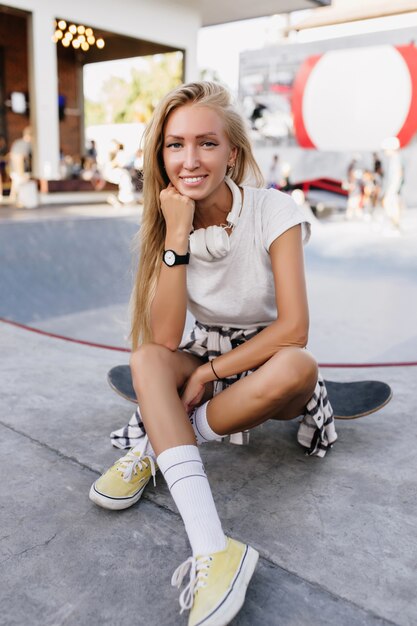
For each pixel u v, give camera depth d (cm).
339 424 190
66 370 242
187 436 118
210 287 143
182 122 124
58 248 623
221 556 105
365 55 1043
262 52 1155
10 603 110
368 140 1062
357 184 1030
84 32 1194
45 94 1073
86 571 119
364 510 140
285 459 166
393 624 105
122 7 1161
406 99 1024
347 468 161
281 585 115
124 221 845
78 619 106
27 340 289
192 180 128
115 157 1204
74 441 176
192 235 136
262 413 129
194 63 1354
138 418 166
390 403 207
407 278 526
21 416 194
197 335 158
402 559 123
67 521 136
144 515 139
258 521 135
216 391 149
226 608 99
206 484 114
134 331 155
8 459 165
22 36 1445
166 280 135
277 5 1281
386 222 946
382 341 342
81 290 475
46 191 1105
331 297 452
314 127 1109
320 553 124
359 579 117
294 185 1166
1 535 130
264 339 133
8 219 814
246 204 136
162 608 109
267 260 140
